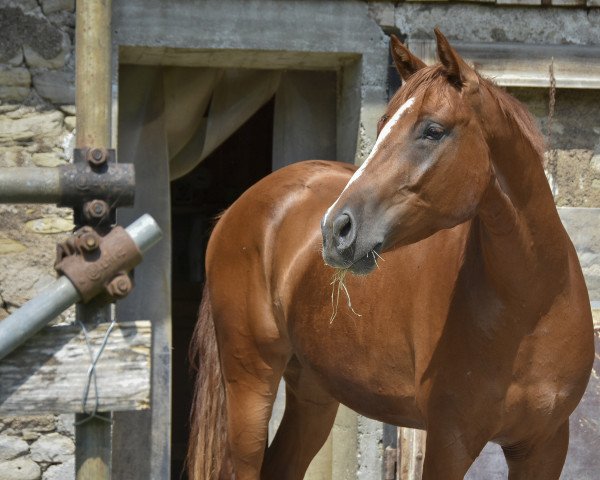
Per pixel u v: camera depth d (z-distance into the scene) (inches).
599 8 384.5
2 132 353.1
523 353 219.3
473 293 220.7
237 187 524.1
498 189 209.8
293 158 400.8
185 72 394.0
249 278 288.7
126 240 176.6
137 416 372.8
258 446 292.4
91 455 179.5
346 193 201.2
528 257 214.2
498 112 207.2
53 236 352.5
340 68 396.5
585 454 343.0
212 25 365.1
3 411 172.9
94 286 175.2
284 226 281.0
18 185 178.9
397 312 241.3
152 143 386.0
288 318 276.1
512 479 241.8
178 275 531.8
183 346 531.2
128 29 360.2
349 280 254.4
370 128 374.0
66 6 357.7
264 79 400.2
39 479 348.5
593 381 346.0
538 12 382.0
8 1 353.7
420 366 231.5
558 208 376.2
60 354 175.2
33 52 354.9
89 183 181.0
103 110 307.0
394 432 370.9
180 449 520.4
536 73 374.9
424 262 236.7
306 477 382.6
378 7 374.3
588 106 381.7
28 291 350.3
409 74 225.3
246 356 290.8
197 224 529.0
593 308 360.2
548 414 224.8
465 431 225.0
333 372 263.9
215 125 397.7
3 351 170.6
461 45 373.7
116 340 176.7
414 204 201.0
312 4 370.6
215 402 301.6
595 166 380.5
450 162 201.0
